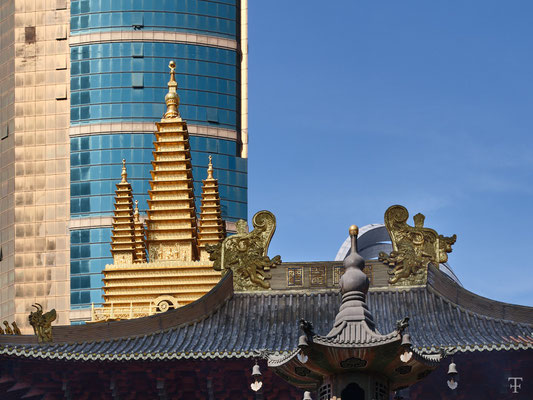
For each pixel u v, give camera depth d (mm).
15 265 191125
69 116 195250
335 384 37969
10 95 198500
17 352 52875
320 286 58219
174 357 52969
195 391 55969
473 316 55375
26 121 196500
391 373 38156
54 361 54125
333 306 57344
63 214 192000
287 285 58281
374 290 57656
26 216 192875
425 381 54719
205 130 193000
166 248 85688
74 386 55844
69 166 193500
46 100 196750
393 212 58750
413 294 57219
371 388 37688
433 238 58188
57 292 188625
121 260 93312
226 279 57812
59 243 190875
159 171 87250
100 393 56188
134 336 55344
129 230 94188
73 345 54562
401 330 36062
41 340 54094
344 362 37250
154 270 84000
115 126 193000
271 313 57125
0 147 198375
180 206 86375
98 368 55344
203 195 97125
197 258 92688
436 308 56250
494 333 53688
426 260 57844
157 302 82812
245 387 55531
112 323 55250
